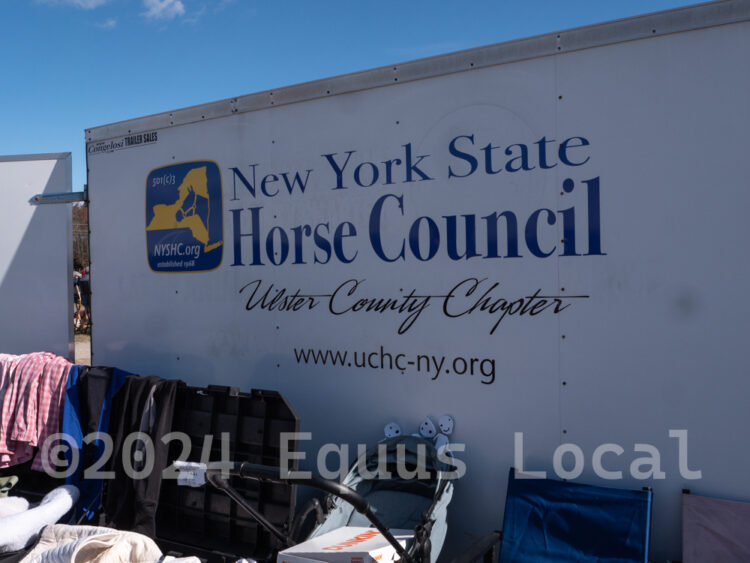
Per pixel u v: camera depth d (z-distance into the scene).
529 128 2.61
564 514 2.46
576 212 2.52
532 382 2.62
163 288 3.64
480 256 2.72
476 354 2.74
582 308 2.52
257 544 2.90
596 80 2.47
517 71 2.62
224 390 3.07
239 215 3.36
